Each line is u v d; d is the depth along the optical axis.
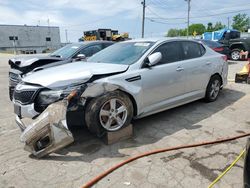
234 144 3.54
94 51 7.09
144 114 4.05
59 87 3.32
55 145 3.12
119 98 3.56
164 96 4.31
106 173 2.86
